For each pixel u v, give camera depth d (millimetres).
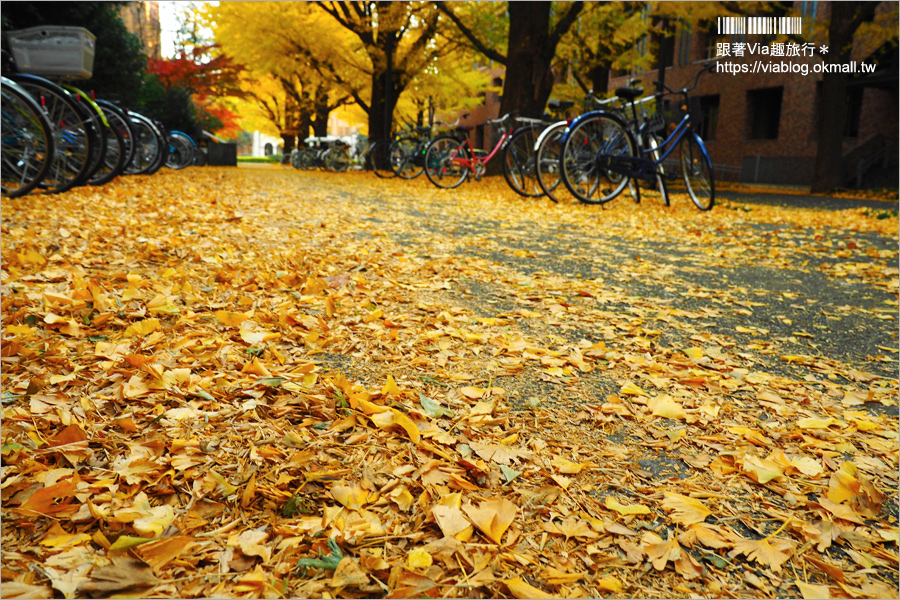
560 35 12023
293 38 17734
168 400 1350
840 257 3826
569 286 2740
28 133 4613
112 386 1410
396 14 15430
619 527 1005
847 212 7469
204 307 2043
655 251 3844
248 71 22578
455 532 943
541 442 1276
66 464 1084
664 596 868
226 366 1562
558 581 874
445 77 19625
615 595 863
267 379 1449
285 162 28047
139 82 14055
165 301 2025
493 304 2385
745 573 929
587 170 6652
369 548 916
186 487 1039
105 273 2381
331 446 1201
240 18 17406
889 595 884
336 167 17781
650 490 1140
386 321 2000
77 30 5820
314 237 3602
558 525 1000
